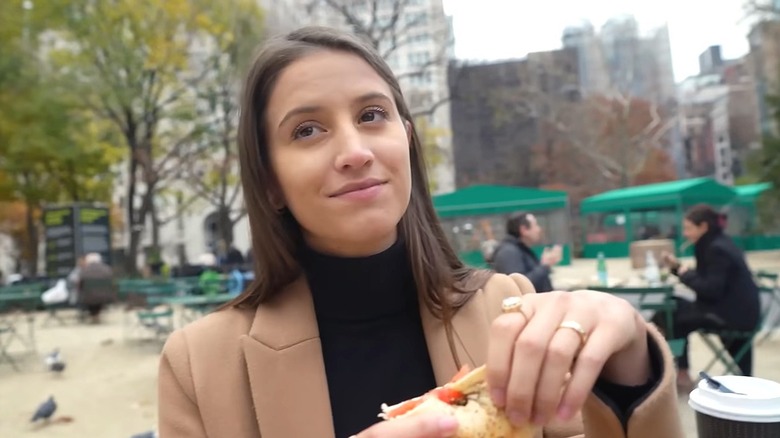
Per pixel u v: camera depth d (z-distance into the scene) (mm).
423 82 24625
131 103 21266
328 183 1112
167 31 21219
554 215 23141
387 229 1129
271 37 1288
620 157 36094
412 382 1289
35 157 21266
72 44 21000
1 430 6324
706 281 5629
